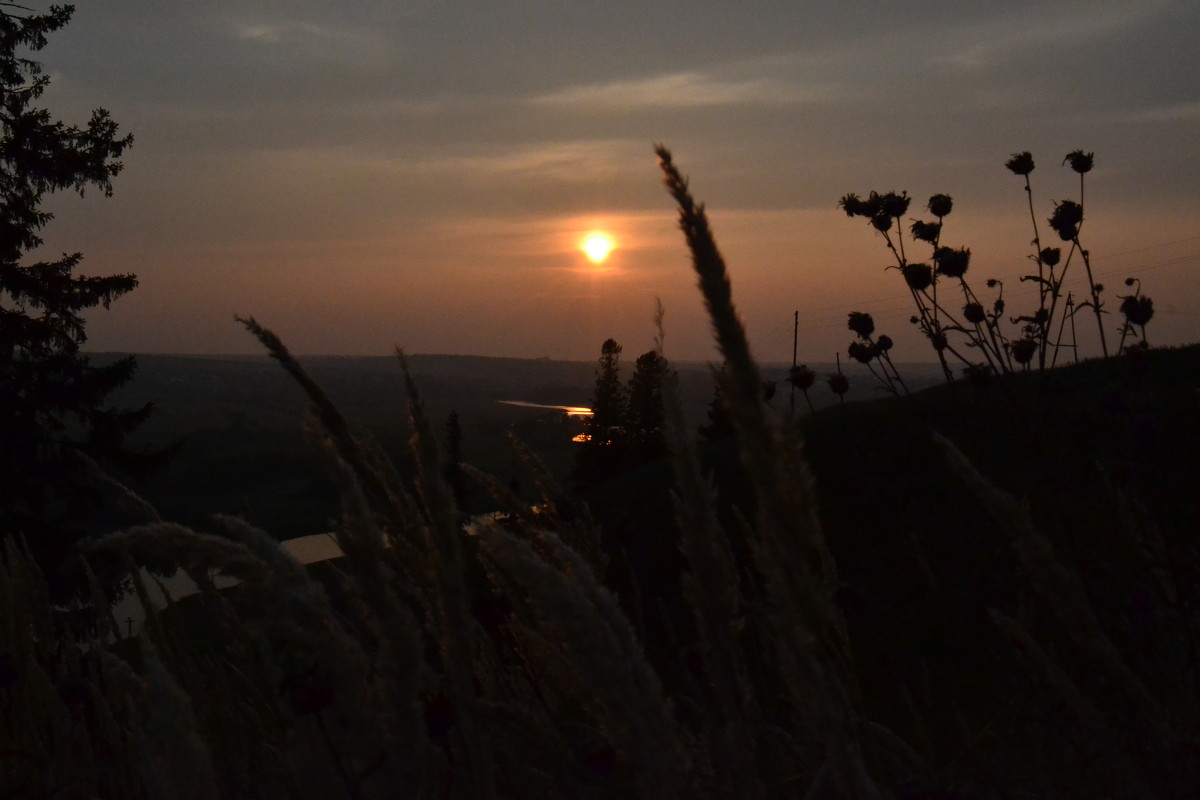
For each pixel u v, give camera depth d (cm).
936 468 1241
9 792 90
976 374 211
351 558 50
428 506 54
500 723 58
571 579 53
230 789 82
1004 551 111
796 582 36
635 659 51
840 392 321
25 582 107
